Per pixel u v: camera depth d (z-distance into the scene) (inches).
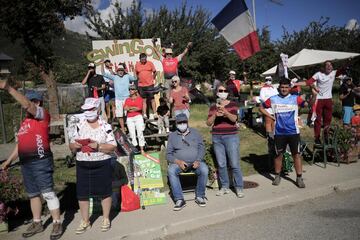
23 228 209.8
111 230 200.5
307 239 182.5
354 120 378.0
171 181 232.5
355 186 272.8
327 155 339.0
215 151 253.3
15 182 214.4
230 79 523.8
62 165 346.6
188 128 244.1
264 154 369.7
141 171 244.1
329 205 234.5
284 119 259.1
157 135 377.7
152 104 424.5
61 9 566.3
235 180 247.8
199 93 740.0
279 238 186.1
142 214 223.5
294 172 302.4
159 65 470.9
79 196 195.5
